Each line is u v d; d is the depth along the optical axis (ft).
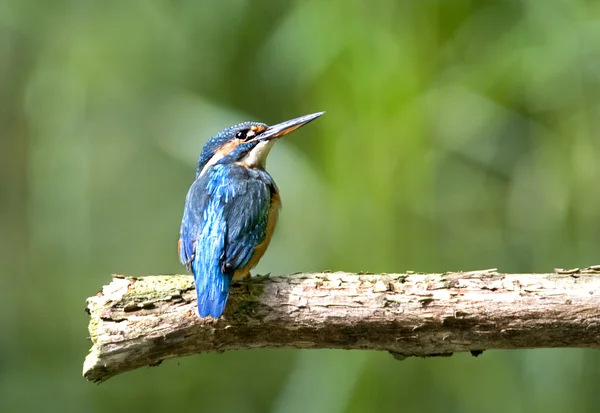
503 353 36.06
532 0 35.99
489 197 39.50
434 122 36.27
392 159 34.24
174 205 51.90
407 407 34.01
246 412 42.50
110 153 48.62
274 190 24.34
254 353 44.37
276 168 35.94
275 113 41.91
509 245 38.60
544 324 18.11
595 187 36.45
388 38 35.17
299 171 35.83
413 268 34.30
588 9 35.42
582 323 17.94
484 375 35.78
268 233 23.53
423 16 36.04
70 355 47.37
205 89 43.50
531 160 38.04
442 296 18.51
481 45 37.32
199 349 19.45
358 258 33.78
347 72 35.04
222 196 22.34
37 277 48.75
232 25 42.19
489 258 38.37
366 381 33.65
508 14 37.73
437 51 36.40
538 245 37.88
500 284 18.51
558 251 36.88
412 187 34.65
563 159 37.09
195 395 43.88
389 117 34.30
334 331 19.01
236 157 26.76
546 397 35.09
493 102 36.40
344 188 34.30
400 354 19.52
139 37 45.70
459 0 36.40
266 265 36.27
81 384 45.11
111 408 43.75
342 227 34.14
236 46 42.68
